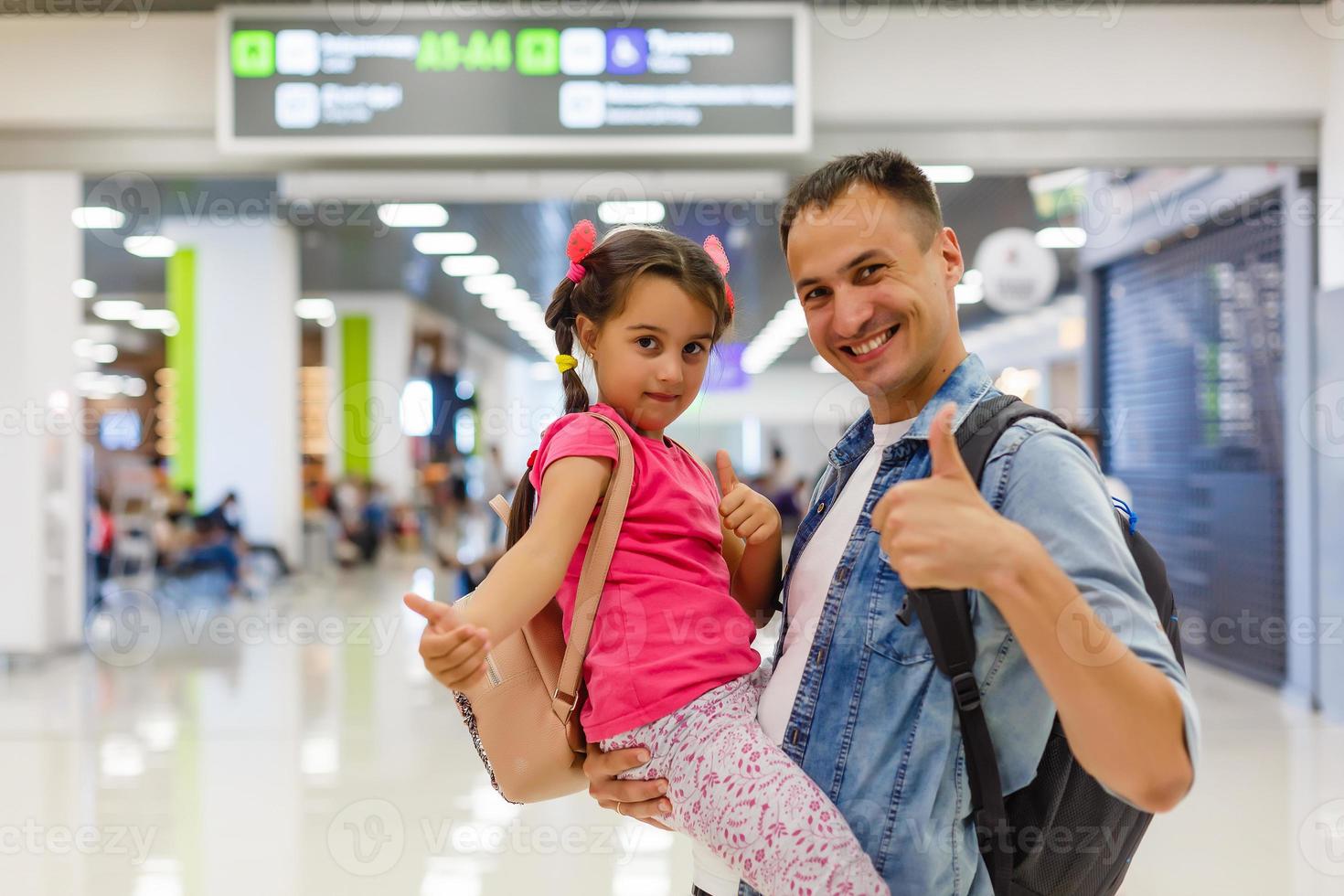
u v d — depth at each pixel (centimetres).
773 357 1623
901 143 476
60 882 284
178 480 991
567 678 113
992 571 78
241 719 491
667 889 280
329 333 1292
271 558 945
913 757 97
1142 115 468
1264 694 545
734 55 438
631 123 437
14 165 470
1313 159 478
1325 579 501
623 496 113
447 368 1506
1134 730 77
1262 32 462
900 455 106
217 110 438
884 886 94
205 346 970
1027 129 479
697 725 105
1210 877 283
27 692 564
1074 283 820
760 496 124
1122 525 110
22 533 657
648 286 115
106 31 462
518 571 101
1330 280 490
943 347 107
